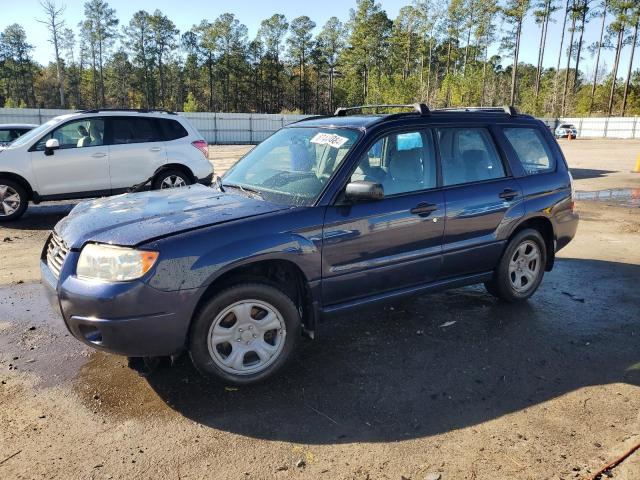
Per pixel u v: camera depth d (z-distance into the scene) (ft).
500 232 15.47
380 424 10.32
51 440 9.73
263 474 8.87
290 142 14.89
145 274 10.14
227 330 11.18
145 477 8.78
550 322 15.53
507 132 16.28
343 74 333.62
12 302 17.01
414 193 13.69
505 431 10.11
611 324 15.46
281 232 11.46
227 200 12.66
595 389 11.70
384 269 13.16
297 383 11.87
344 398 11.27
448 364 12.83
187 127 34.17
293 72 335.06
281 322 11.72
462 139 15.12
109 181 31.32
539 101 255.50
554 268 21.40
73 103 320.70
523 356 13.30
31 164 29.50
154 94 325.42
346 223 12.28
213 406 10.91
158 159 32.42
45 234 27.35
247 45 321.32
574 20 268.21
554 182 16.93
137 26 314.14
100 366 12.58
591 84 297.94
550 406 11.00
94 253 10.44
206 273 10.59
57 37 231.09
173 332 10.55
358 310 13.16
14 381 11.87
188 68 329.52
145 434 9.96
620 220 31.45
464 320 15.60
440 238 14.11
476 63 298.97
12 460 9.15
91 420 10.38
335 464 9.13
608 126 205.98
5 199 29.58
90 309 10.20
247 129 159.84
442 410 10.82
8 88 317.42
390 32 316.60
